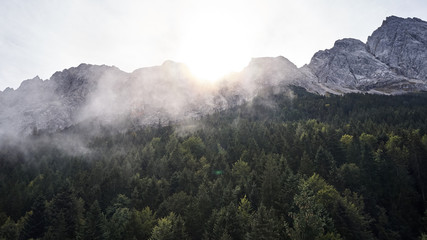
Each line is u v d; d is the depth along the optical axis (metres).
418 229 55.78
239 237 49.41
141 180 84.31
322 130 106.12
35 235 63.78
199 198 62.62
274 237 43.62
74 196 73.62
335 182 65.94
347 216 49.94
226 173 79.81
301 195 52.28
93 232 57.56
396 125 103.50
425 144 74.38
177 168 96.00
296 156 81.38
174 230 51.88
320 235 43.44
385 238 53.44
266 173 65.12
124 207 70.69
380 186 66.81
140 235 56.91
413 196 62.66
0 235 62.31
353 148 80.81
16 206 78.69
